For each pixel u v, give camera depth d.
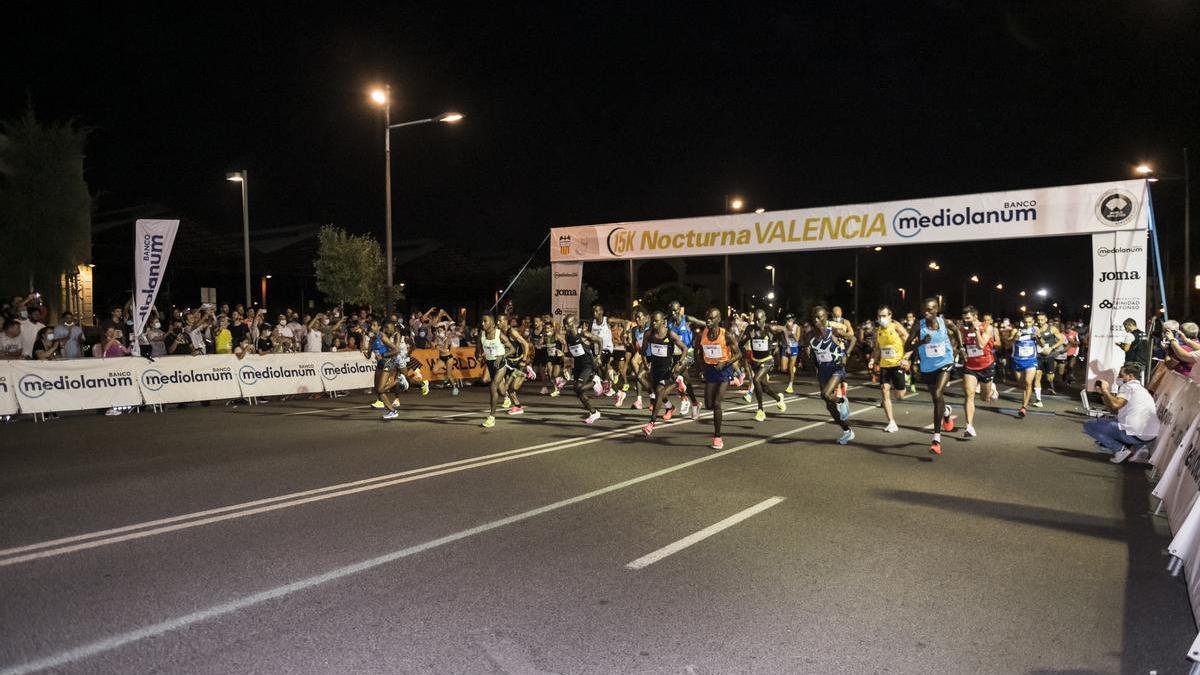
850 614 4.16
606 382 16.88
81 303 27.84
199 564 4.94
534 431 11.12
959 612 4.20
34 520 6.01
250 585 4.55
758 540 5.52
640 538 5.54
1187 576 4.48
